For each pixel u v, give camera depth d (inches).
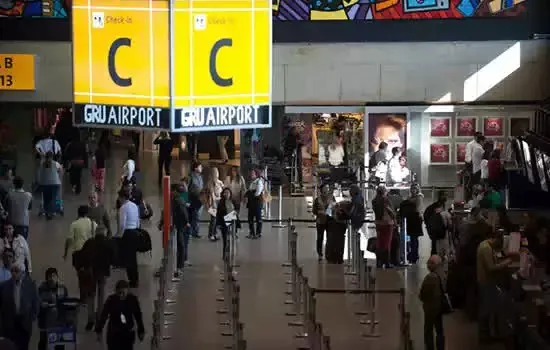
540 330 591.8
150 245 844.0
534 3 1262.3
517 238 706.2
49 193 1082.1
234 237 934.4
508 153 1192.8
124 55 650.2
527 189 1043.3
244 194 1041.5
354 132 1343.5
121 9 648.4
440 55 1270.9
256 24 663.8
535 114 1252.5
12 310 625.9
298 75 1275.8
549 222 799.7
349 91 1277.1
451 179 1270.9
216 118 663.1
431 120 1266.0
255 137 1314.0
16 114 1386.6
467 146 1178.6
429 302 654.5
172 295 818.2
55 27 1259.2
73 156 1213.1
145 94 652.1
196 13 649.0
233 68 661.3
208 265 919.0
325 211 935.0
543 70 1267.2
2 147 1309.1
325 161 1295.5
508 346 641.0
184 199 967.0
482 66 1270.9
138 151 1476.4
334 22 1269.7
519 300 665.6
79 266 727.7
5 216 882.1
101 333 685.9
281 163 1309.1
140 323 621.0
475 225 766.5
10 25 1253.7
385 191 917.2
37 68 1259.8
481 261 689.0
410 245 924.0
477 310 745.0
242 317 763.4
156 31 645.9
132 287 832.9
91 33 653.3
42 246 960.3
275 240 1027.3
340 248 925.2
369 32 1268.5
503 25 1263.5
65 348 628.1
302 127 1373.0
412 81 1274.6
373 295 721.6
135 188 1020.5
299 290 775.7
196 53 650.8
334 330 730.8
